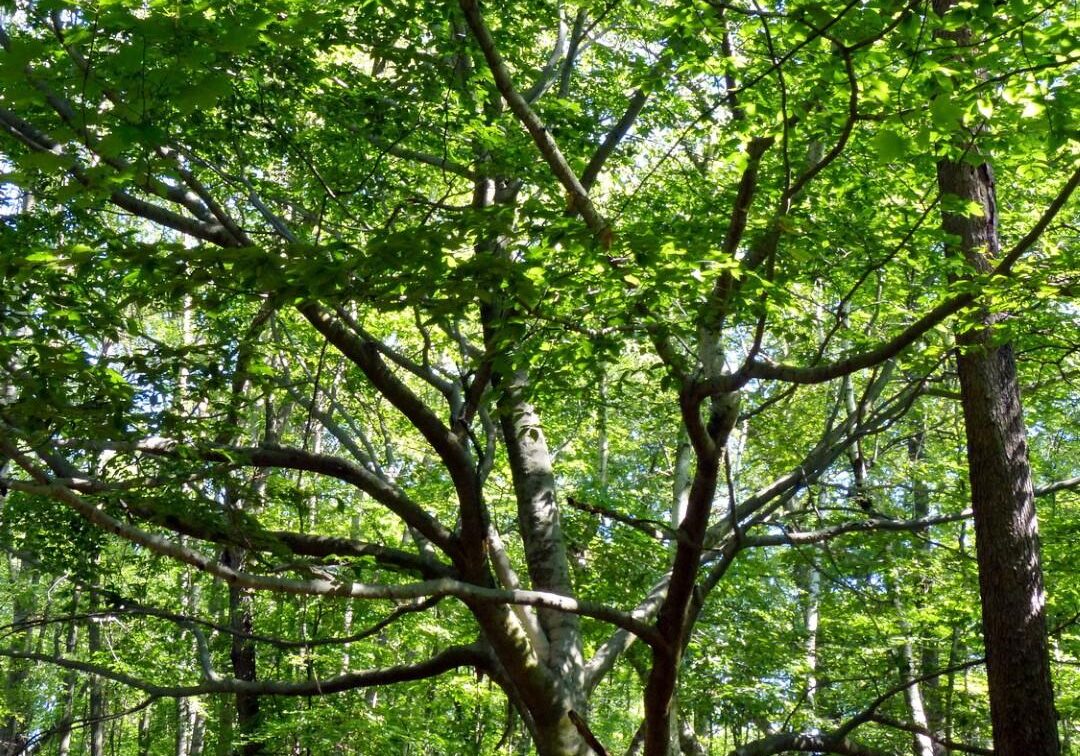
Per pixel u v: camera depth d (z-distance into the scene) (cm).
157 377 685
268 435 1073
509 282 527
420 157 918
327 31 769
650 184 1066
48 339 655
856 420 902
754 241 768
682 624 774
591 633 1209
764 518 979
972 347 725
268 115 815
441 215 675
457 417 876
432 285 502
